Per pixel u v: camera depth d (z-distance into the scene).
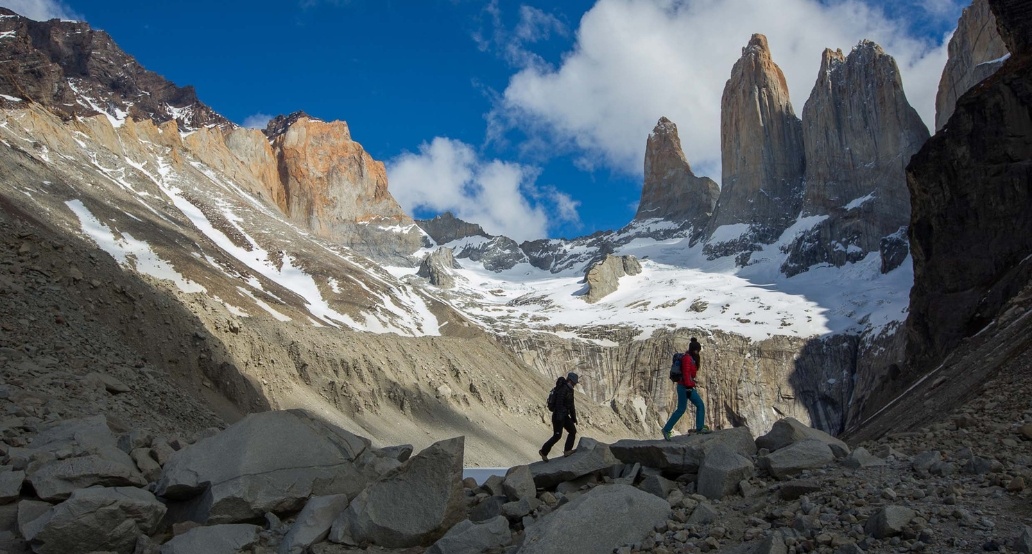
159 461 15.62
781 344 173.62
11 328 28.34
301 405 66.69
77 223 104.62
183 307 57.66
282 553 13.21
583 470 15.60
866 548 10.43
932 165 66.38
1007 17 70.38
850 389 164.38
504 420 96.62
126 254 103.69
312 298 137.62
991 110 64.12
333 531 13.72
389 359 90.69
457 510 13.91
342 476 15.44
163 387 32.84
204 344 54.84
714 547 11.48
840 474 13.43
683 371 17.33
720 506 13.27
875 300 187.50
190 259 111.00
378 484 14.23
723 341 176.62
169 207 154.75
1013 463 12.95
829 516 11.59
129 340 48.00
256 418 15.58
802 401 165.25
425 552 12.99
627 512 12.26
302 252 162.38
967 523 10.53
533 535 11.47
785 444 15.48
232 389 54.03
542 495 15.30
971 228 62.38
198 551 12.71
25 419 18.39
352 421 72.25
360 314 132.12
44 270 36.97
